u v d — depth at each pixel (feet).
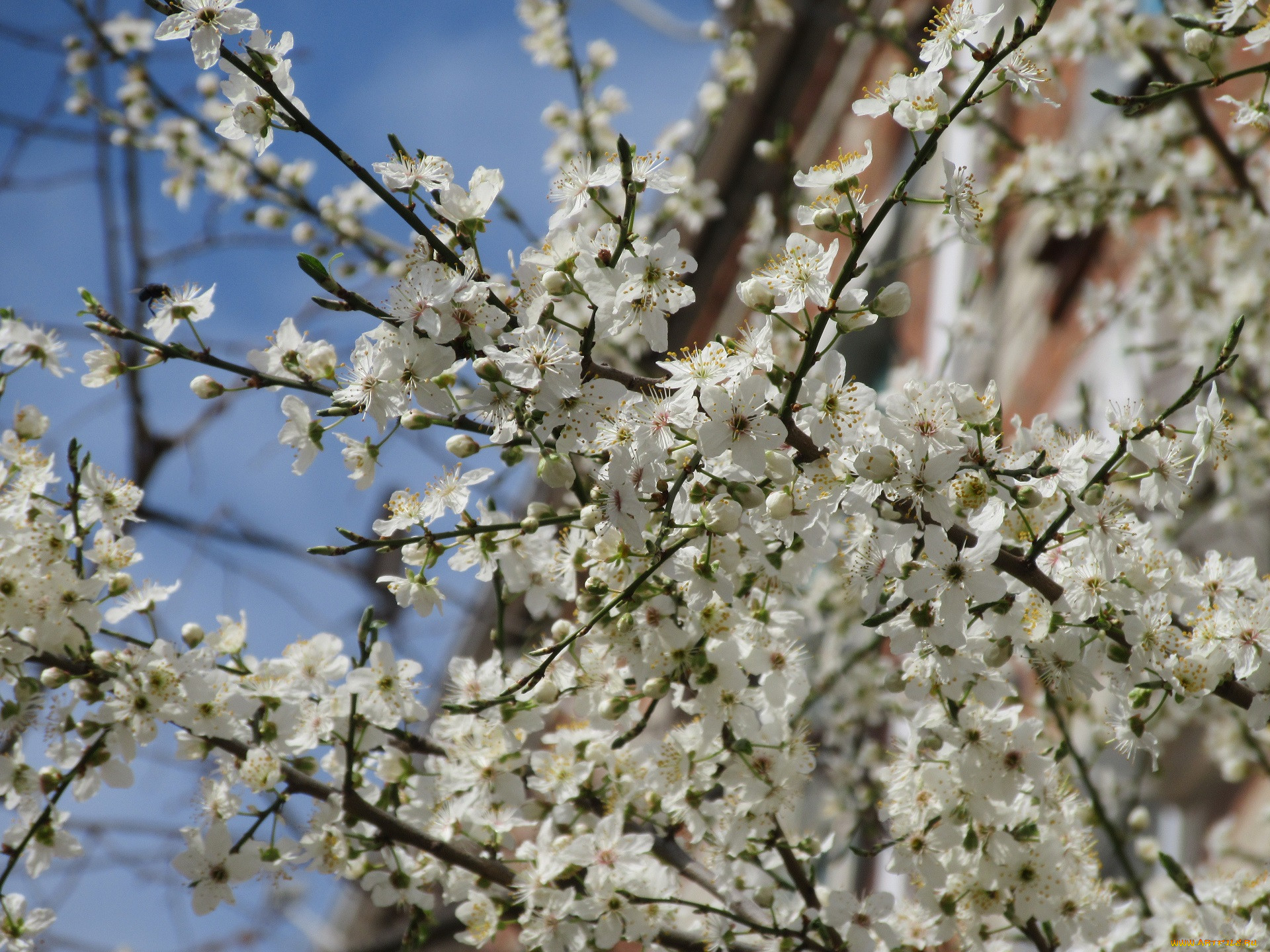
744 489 7.66
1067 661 8.52
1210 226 17.79
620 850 9.59
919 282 27.17
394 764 10.72
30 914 10.23
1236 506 16.79
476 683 10.47
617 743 9.77
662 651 9.05
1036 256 23.99
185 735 10.23
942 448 7.84
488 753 10.30
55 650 9.35
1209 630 8.23
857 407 8.04
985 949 10.07
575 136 19.06
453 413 8.52
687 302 7.97
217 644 10.16
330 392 8.89
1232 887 10.72
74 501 9.57
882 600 9.71
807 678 9.75
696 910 10.53
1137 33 16.51
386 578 9.24
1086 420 10.20
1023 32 7.39
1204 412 8.11
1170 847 16.74
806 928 9.72
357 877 10.69
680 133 20.47
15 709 9.51
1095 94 9.30
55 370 9.59
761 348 7.79
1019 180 18.65
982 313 25.09
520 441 8.80
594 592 8.63
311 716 10.13
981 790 9.25
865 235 7.57
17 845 9.69
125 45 19.66
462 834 10.61
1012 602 8.36
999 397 8.22
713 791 11.41
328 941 20.66
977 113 16.92
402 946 10.99
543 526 9.68
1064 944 10.22
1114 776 16.03
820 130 30.73
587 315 9.70
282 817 10.25
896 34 17.54
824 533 8.11
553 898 9.80
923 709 9.52
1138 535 8.42
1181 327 19.22
